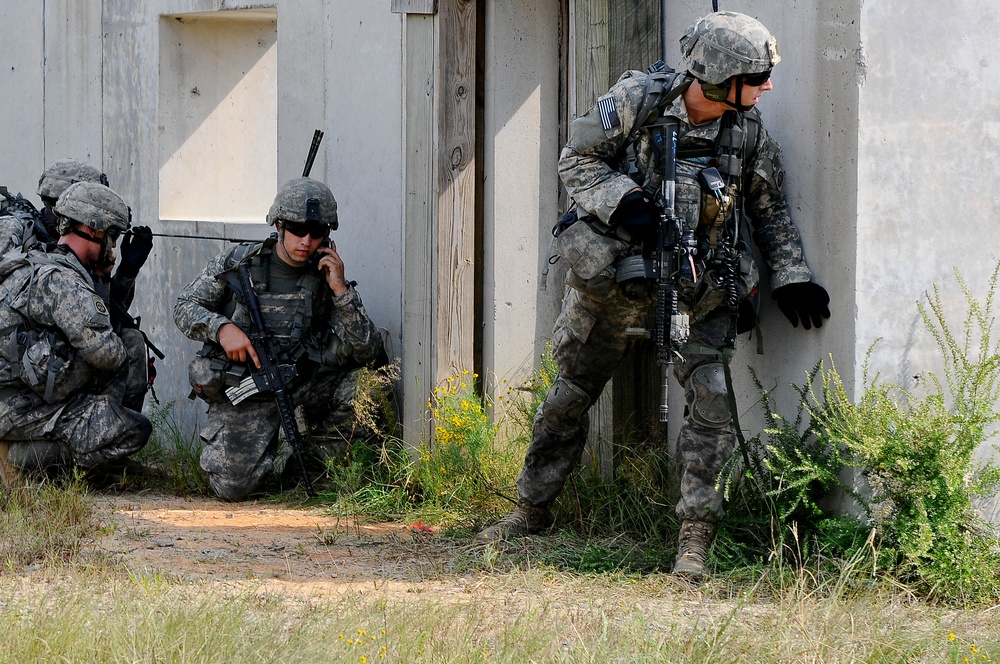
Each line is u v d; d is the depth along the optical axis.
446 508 23.81
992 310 19.44
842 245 18.97
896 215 18.88
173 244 33.72
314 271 26.81
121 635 14.26
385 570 19.67
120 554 20.05
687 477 19.14
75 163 28.89
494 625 15.90
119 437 26.36
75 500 23.08
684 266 18.00
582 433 21.39
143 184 34.75
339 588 18.34
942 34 18.91
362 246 29.02
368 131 28.55
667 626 16.02
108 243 27.39
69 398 26.42
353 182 29.23
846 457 18.84
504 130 25.75
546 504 21.58
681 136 18.42
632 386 23.78
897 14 18.64
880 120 18.69
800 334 20.03
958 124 19.09
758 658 14.48
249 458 26.36
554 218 26.17
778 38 20.45
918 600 17.30
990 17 19.14
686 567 18.50
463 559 20.08
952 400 19.23
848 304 18.86
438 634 15.16
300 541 21.83
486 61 25.91
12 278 25.88
